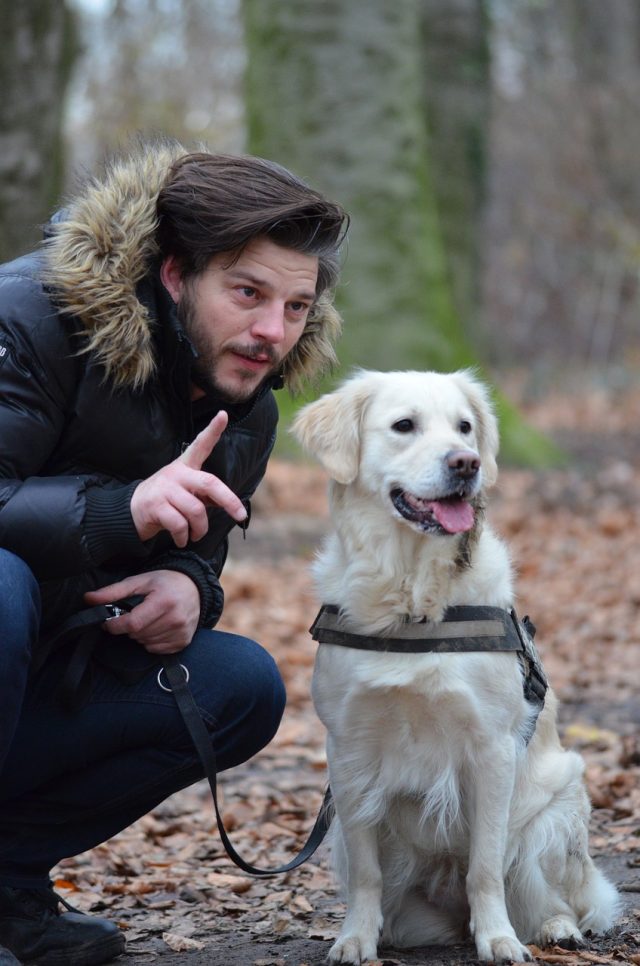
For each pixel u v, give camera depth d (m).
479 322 35.41
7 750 4.43
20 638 4.34
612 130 41.59
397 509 5.16
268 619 12.92
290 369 5.25
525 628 5.63
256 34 22.28
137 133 5.07
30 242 14.77
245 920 5.73
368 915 5.07
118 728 4.81
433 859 5.34
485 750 4.96
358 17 21.84
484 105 35.41
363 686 4.97
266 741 5.11
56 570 4.55
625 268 42.72
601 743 8.80
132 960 5.06
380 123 22.09
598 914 5.38
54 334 4.55
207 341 4.72
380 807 5.12
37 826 4.85
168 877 6.43
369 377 5.71
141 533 4.50
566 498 19.86
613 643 12.27
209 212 4.53
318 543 16.64
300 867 6.58
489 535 5.38
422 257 22.64
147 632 4.82
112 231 4.56
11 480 4.53
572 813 5.36
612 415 34.00
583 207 42.19
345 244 5.36
